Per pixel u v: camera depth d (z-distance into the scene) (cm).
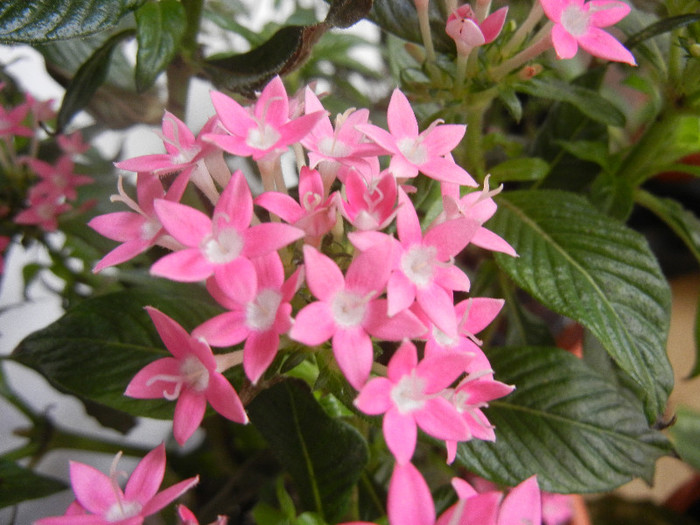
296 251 8
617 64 12
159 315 7
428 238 7
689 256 21
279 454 9
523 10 12
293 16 14
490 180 11
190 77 11
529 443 10
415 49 10
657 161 12
